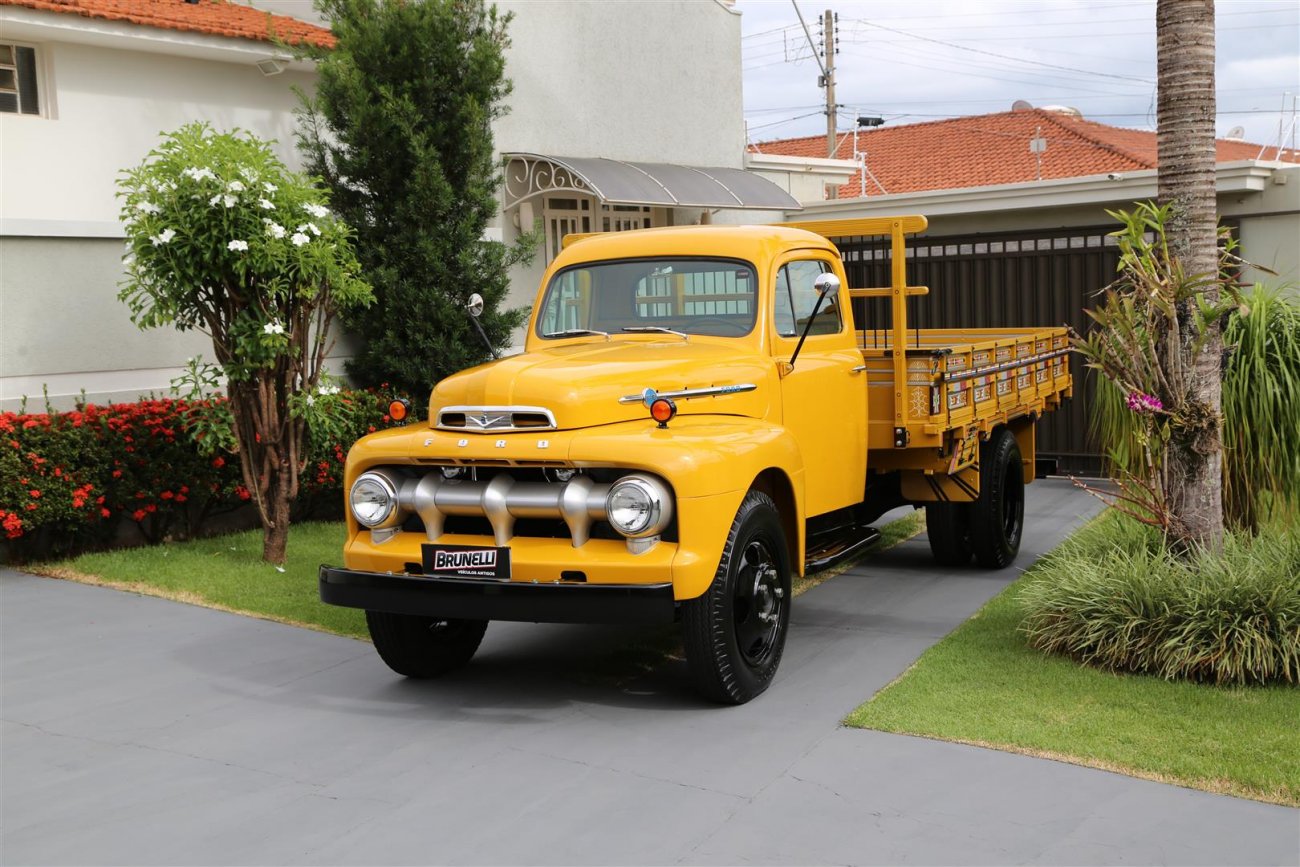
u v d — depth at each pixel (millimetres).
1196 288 6465
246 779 4988
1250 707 5457
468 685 6270
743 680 5707
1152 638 6027
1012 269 14398
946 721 5402
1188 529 6559
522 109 13570
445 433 5742
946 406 7500
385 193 10914
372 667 6594
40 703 5988
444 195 10695
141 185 8531
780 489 6250
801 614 7605
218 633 7234
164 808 4711
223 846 4363
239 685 6270
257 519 10469
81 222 9367
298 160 12812
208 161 8242
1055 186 13672
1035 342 9672
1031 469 9773
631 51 14992
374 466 5906
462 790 4824
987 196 14195
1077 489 12570
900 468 8055
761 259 6676
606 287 7070
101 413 8977
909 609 7668
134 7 11539
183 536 9734
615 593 5262
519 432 5551
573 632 7348
